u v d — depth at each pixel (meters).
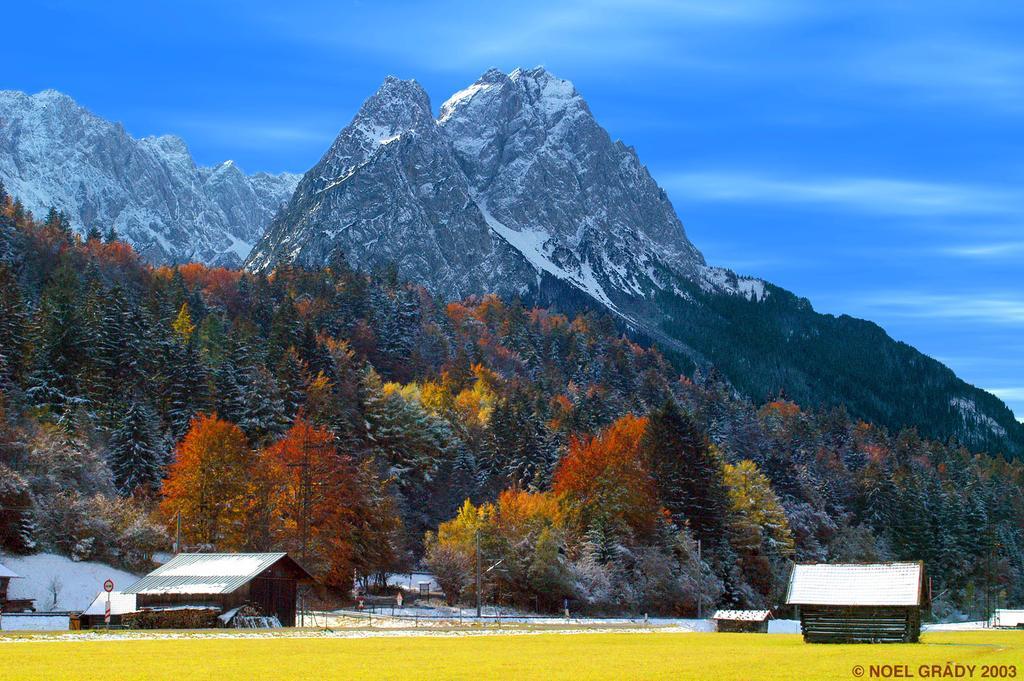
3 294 165.12
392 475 159.50
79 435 134.62
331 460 127.62
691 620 129.62
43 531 116.50
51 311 170.62
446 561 131.75
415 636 77.69
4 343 155.25
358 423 167.62
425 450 180.50
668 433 166.75
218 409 156.88
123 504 123.56
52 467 125.69
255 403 156.75
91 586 109.81
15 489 115.31
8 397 141.75
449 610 121.56
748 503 171.38
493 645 67.25
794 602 77.00
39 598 104.56
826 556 185.12
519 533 137.12
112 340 167.12
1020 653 63.34
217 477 124.19
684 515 159.38
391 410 176.75
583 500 150.62
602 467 152.50
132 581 114.12
